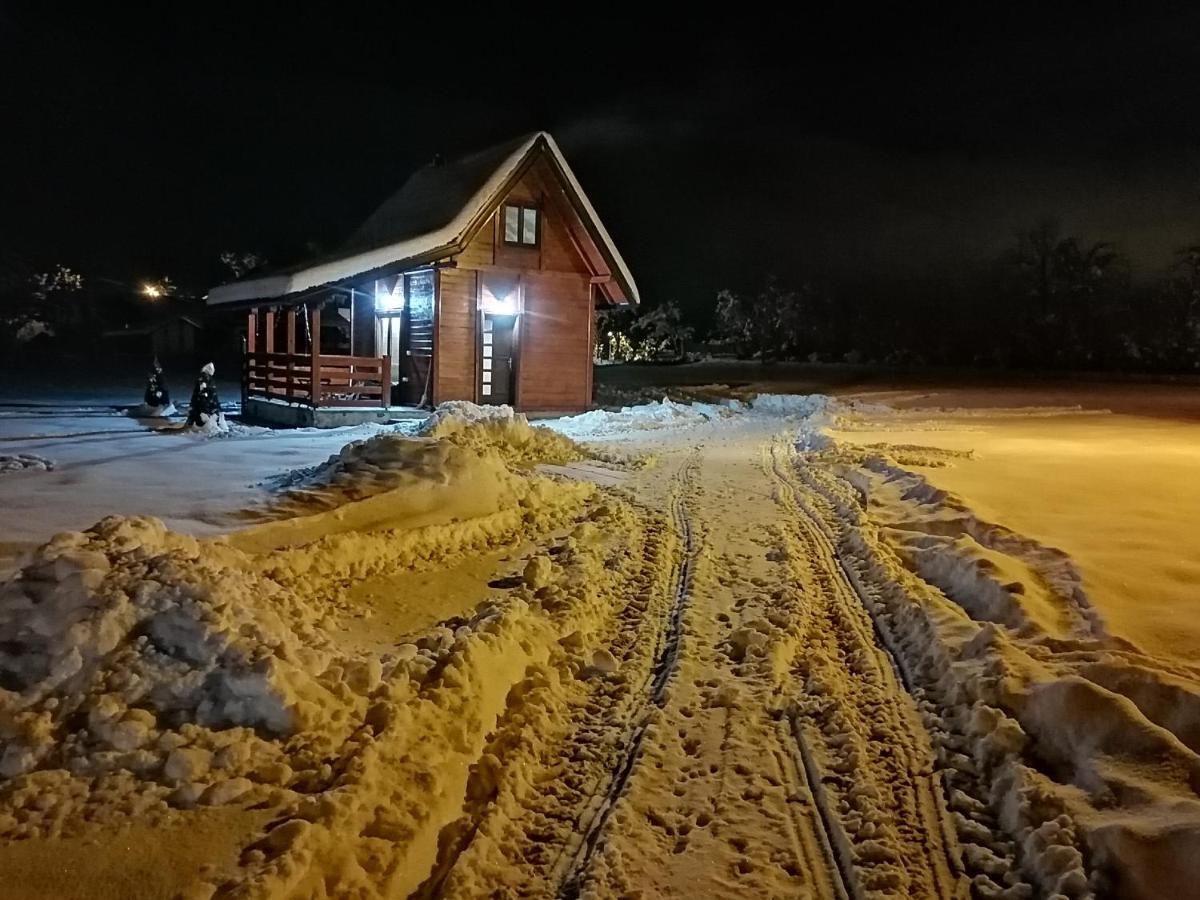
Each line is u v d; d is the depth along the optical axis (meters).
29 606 4.52
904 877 3.85
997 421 22.44
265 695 4.30
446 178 22.69
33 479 10.20
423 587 7.23
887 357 53.56
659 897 3.71
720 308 60.31
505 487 9.93
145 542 5.21
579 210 21.55
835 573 8.20
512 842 4.07
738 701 5.48
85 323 47.25
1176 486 11.38
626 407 24.39
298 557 7.04
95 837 3.53
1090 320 50.00
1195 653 5.48
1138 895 3.56
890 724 5.23
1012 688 5.06
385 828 3.85
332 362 19.33
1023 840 4.01
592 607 6.97
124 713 4.10
